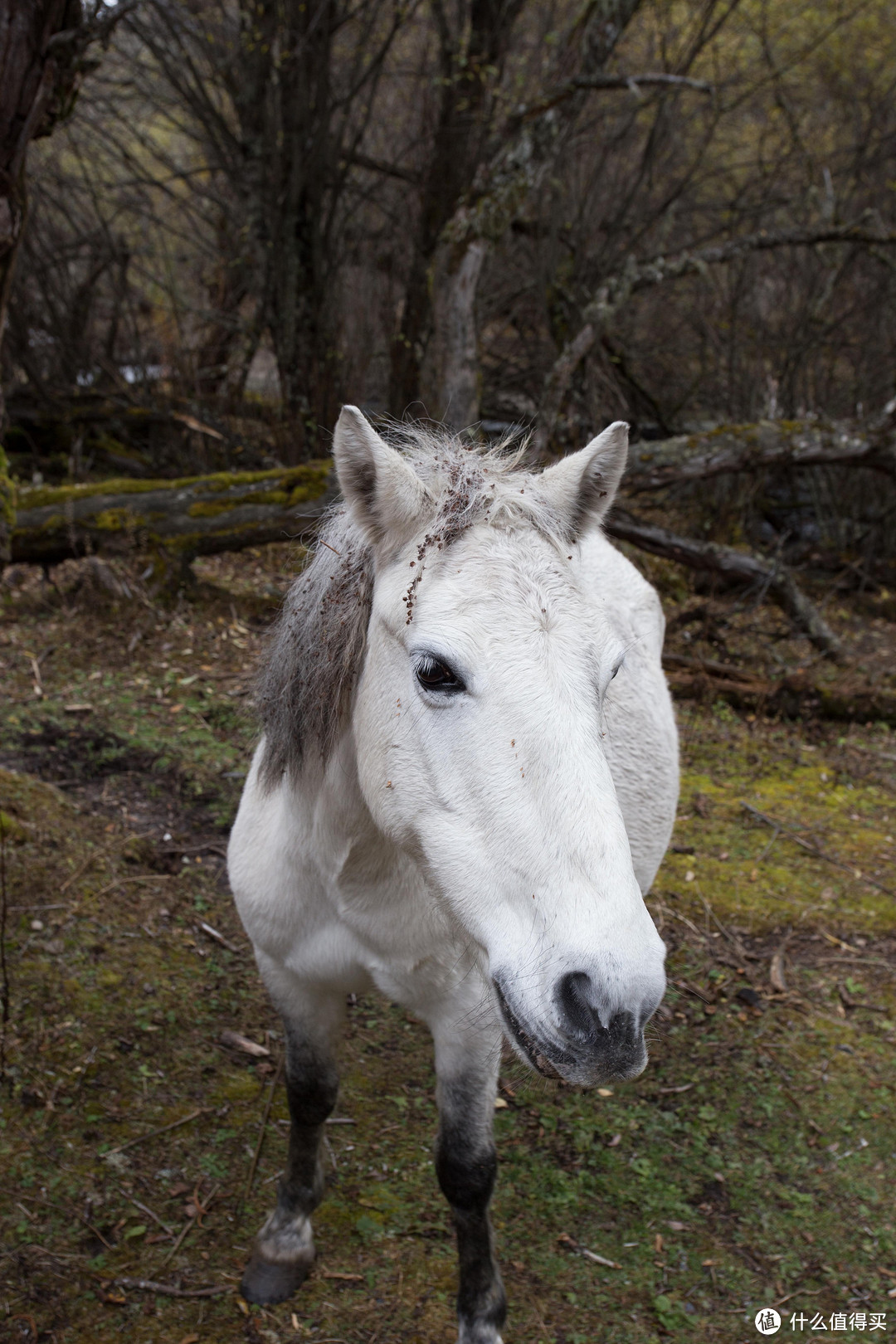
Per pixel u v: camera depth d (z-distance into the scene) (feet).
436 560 5.38
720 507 27.66
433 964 6.79
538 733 4.88
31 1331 7.25
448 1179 7.27
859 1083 10.55
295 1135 8.00
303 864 6.89
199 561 22.33
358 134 26.21
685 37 31.53
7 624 18.28
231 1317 7.55
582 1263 8.37
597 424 26.73
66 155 34.47
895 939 13.00
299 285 25.91
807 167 28.84
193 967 10.95
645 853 9.26
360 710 6.06
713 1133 9.83
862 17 31.48
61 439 27.45
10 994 9.86
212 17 25.81
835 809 16.38
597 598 9.20
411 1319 7.66
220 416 28.37
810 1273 8.44
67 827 12.39
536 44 28.17
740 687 19.80
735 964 12.27
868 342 29.66
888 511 28.07
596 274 27.55
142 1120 9.09
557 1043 4.67
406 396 26.66
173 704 16.22
